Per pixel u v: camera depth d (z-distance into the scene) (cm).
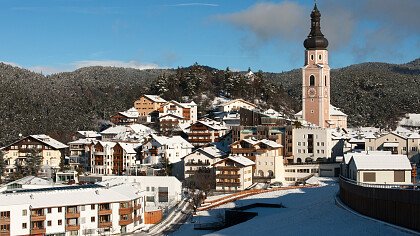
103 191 14725
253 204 15400
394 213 9869
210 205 16788
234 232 12000
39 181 18338
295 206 15100
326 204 13525
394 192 9850
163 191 18388
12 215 13262
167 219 15875
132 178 18525
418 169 19900
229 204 16650
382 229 9694
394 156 13325
